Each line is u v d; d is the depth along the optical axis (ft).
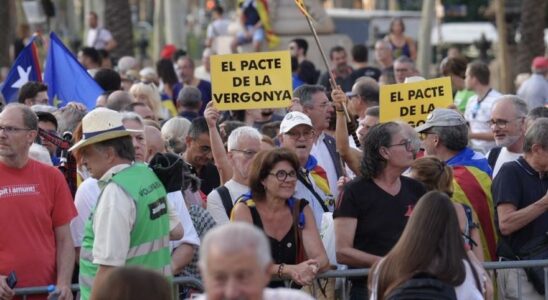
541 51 141.49
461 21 248.11
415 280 37.19
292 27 126.11
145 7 355.36
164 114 87.45
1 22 117.39
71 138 55.83
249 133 49.65
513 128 54.70
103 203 42.16
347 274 45.21
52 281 46.34
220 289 28.86
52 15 135.85
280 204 44.88
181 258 46.16
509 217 48.80
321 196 52.42
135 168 43.21
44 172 46.75
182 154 59.11
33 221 45.93
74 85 73.46
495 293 49.29
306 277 43.91
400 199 46.16
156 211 42.86
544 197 48.11
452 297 37.24
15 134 45.52
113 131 42.96
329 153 57.16
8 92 74.74
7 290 44.62
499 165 55.47
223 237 28.96
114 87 77.71
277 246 44.75
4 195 45.70
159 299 32.50
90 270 43.19
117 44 155.63
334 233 46.85
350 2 297.12
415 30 182.19
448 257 37.32
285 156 44.34
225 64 57.31
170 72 94.43
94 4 216.74
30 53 75.05
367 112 61.98
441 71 86.58
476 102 79.10
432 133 52.29
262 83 57.31
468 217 49.47
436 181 47.09
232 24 136.05
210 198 49.57
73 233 48.44
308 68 94.07
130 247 42.45
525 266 46.62
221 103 57.41
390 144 45.70
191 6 343.26
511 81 140.15
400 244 37.76
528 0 140.56
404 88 61.05
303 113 54.95
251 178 44.75
